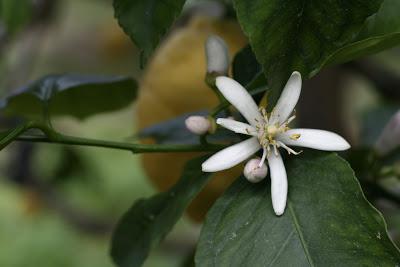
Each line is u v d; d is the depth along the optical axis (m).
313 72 0.39
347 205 0.39
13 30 0.60
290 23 0.38
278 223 0.40
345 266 0.39
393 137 0.50
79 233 1.00
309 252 0.39
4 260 0.99
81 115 0.53
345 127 0.70
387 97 0.68
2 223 1.02
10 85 0.73
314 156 0.41
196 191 0.43
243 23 0.38
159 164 0.54
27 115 0.53
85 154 0.86
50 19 0.76
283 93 0.40
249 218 0.40
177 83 0.54
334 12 0.38
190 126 0.42
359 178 0.50
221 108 0.43
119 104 0.53
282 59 0.39
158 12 0.39
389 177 0.50
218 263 0.40
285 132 0.40
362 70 0.68
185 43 0.55
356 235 0.39
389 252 0.38
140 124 0.56
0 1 0.58
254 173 0.40
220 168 0.40
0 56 0.70
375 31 0.42
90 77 0.50
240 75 0.44
